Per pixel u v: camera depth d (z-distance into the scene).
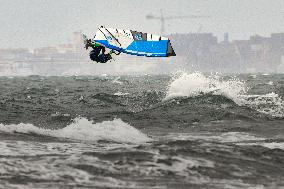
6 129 57.78
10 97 142.50
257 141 56.38
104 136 56.31
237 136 61.53
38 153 44.06
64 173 35.62
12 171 35.91
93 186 32.75
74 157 40.28
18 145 48.31
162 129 69.19
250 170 37.78
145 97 122.56
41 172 35.78
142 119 80.94
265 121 76.88
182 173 36.06
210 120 78.50
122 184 33.34
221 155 41.31
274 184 34.44
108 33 41.84
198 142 46.00
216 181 34.66
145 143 53.50
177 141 46.09
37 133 56.69
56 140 52.94
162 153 41.06
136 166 37.34
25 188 31.92
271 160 41.16
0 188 31.70
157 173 35.88
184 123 75.69
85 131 58.31
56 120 79.00
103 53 45.19
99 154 40.75
